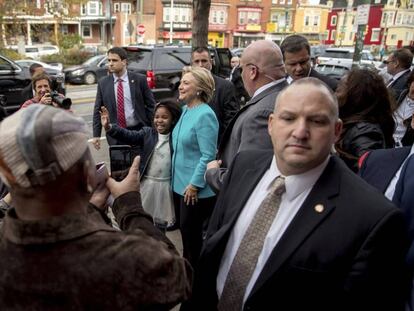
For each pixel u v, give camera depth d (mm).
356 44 8531
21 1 19453
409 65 5211
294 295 1253
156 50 9352
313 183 1326
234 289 1409
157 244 1034
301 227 1264
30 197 909
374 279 1174
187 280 1092
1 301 965
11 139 854
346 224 1206
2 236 998
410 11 48969
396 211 1186
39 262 935
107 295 942
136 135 3209
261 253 1349
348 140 2064
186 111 2818
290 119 1290
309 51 3146
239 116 2305
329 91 1304
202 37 6566
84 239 959
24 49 22781
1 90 9031
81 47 26422
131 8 42344
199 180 2697
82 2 22547
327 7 52969
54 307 939
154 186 3018
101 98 4406
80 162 941
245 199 1497
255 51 2232
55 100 3385
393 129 2195
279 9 50281
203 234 2822
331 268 1198
